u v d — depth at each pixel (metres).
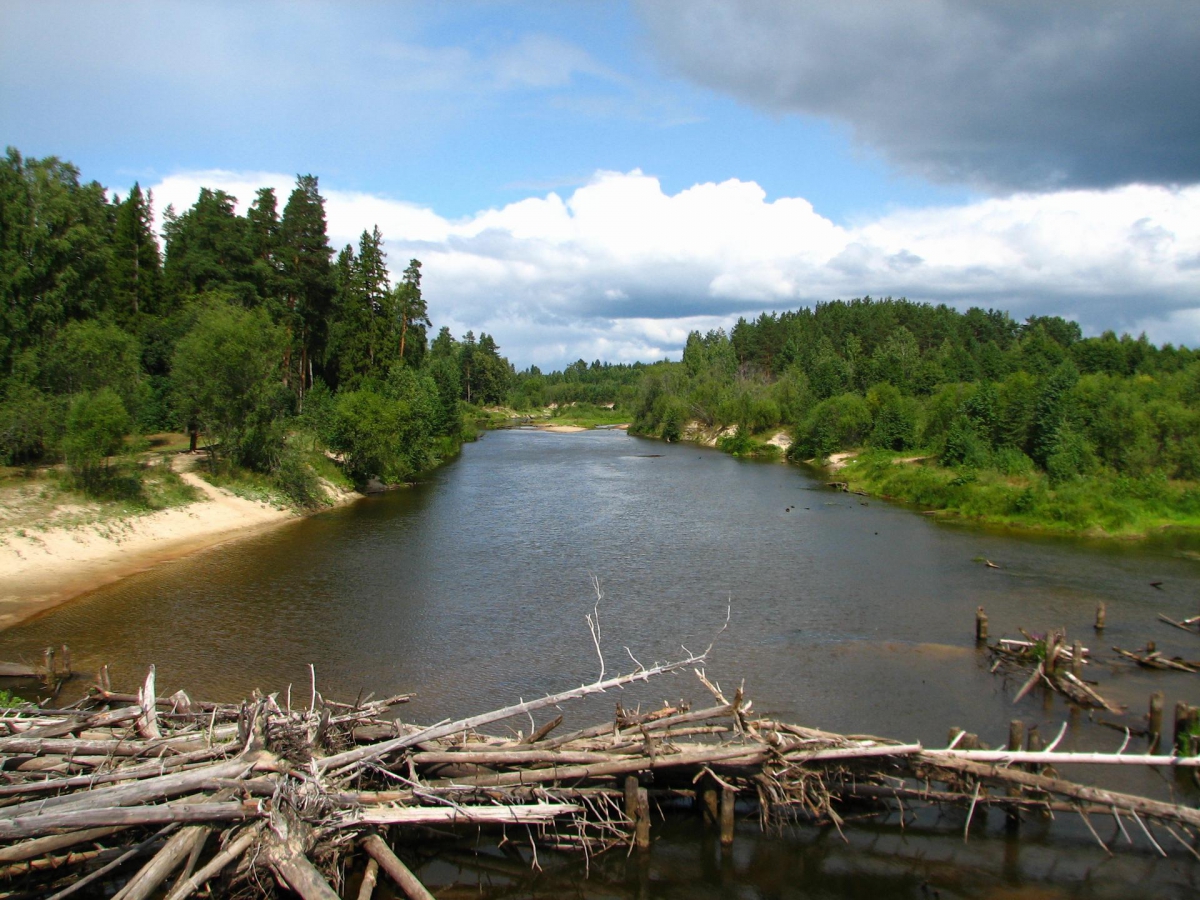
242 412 53.88
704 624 29.06
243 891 11.72
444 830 15.41
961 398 78.19
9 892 12.15
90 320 51.12
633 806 14.93
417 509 54.88
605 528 47.78
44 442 46.00
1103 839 15.82
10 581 33.62
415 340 106.56
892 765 15.45
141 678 23.23
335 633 27.66
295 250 76.19
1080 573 36.69
